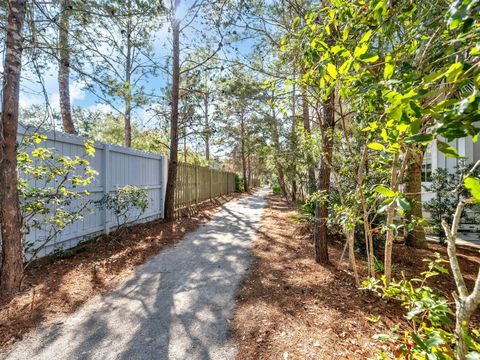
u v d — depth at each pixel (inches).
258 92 405.1
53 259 163.6
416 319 47.3
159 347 87.2
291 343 88.0
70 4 151.3
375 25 65.9
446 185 228.1
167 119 377.4
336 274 147.5
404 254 192.4
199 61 348.2
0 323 99.2
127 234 230.5
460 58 48.8
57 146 177.6
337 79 59.8
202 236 241.3
